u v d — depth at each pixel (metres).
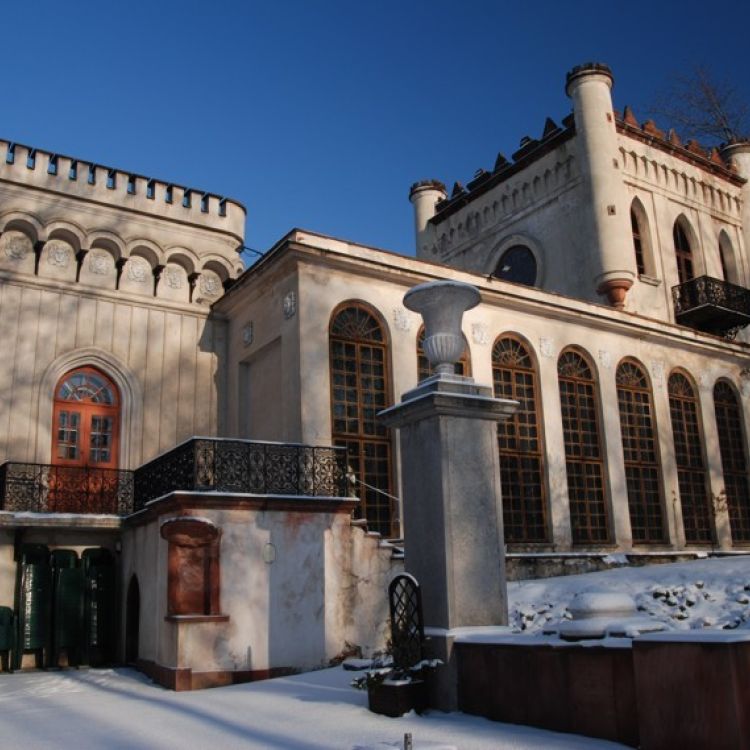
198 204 21.59
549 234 28.75
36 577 15.19
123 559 15.70
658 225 29.06
